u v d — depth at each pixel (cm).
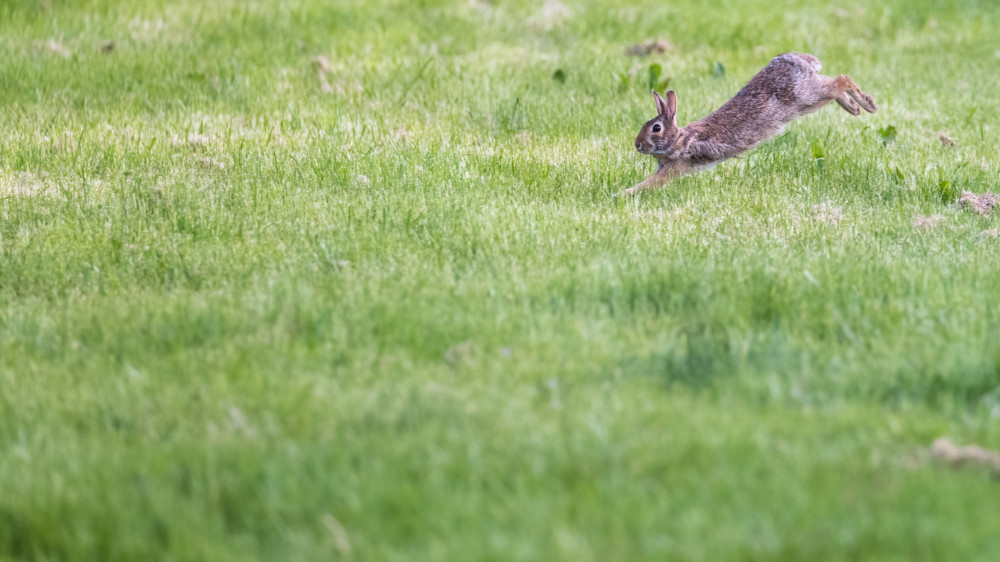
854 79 3183
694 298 1598
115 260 1841
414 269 1742
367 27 3562
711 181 2327
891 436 1210
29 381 1417
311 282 1694
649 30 3669
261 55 3247
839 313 1523
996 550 1000
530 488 1112
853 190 2292
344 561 1030
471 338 1480
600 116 2797
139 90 2947
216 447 1214
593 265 1717
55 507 1124
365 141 2523
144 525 1098
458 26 3631
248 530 1091
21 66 3030
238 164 2345
